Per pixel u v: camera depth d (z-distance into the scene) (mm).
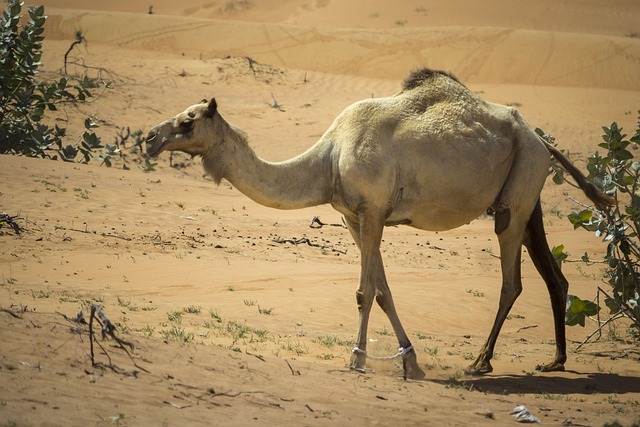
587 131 198500
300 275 65500
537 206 42844
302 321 51344
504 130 40688
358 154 37875
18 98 104938
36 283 53625
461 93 40531
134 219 83375
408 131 38688
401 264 81375
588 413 32094
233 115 186875
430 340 50375
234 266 67188
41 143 109188
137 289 55688
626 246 49219
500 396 34062
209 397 26578
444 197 39250
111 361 28750
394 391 31891
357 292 37969
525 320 60125
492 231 112188
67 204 84375
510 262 41406
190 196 103562
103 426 22141
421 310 58906
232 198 108938
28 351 27922
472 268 84375
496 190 40656
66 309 43875
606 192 49656
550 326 59000
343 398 29344
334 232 95375
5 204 79500
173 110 183875
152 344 32250
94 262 62438
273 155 163625
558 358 43031
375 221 37969
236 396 27203
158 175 119562
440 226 40469
